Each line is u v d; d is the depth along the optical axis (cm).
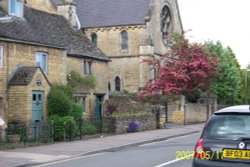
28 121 2386
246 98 6053
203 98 4388
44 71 2733
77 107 2709
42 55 2727
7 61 2439
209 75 3897
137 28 4641
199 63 3772
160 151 1900
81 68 3391
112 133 2786
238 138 918
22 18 2817
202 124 3875
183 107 3756
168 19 5003
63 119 2358
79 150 1922
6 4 2673
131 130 2942
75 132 2425
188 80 3784
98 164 1518
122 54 4694
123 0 4862
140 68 4581
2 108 2319
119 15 4766
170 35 4522
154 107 3350
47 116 2531
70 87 2877
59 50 2878
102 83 3669
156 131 3008
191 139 2519
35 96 2470
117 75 4706
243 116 944
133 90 4619
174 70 3794
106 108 3528
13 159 1633
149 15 4638
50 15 3556
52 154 1800
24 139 2191
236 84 5312
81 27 4809
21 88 2405
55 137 2330
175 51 3969
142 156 1728
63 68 2911
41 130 2295
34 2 4297
